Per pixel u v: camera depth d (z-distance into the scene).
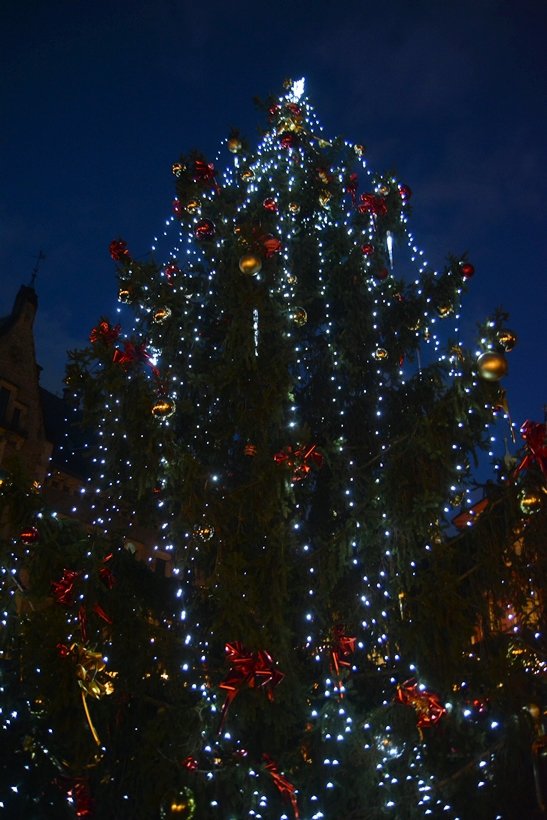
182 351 8.20
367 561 7.34
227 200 9.12
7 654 7.05
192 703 6.78
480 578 6.71
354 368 8.60
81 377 7.01
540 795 5.86
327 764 6.55
